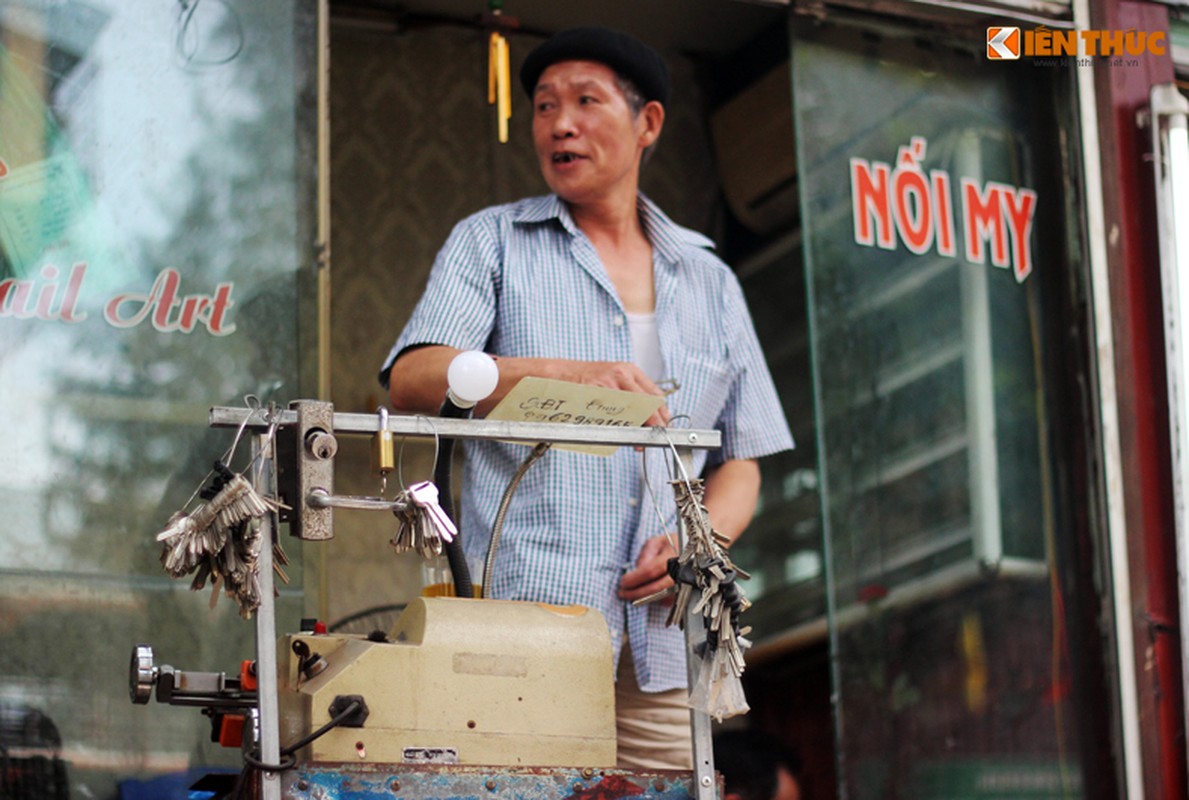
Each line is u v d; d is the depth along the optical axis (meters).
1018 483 3.87
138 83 3.13
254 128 3.20
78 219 3.04
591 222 3.14
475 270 3.00
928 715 3.68
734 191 4.99
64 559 2.91
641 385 2.58
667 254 3.17
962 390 3.88
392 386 2.89
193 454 3.04
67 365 2.98
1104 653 3.84
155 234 3.09
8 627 2.86
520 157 4.83
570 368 2.62
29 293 2.98
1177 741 3.83
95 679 2.89
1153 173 4.08
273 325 3.15
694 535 2.17
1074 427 3.96
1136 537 3.90
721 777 2.14
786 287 4.86
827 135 3.88
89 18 3.12
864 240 3.87
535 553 2.83
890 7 3.97
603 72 3.11
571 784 2.09
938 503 3.80
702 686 2.13
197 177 3.14
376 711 2.08
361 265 4.61
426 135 4.74
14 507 2.90
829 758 4.68
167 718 2.91
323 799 1.98
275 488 2.00
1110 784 3.78
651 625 2.88
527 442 2.26
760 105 4.90
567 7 4.79
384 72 4.73
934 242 3.93
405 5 4.73
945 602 3.75
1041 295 4.00
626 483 2.93
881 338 3.83
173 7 3.18
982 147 4.02
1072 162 4.06
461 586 2.37
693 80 5.06
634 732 2.91
